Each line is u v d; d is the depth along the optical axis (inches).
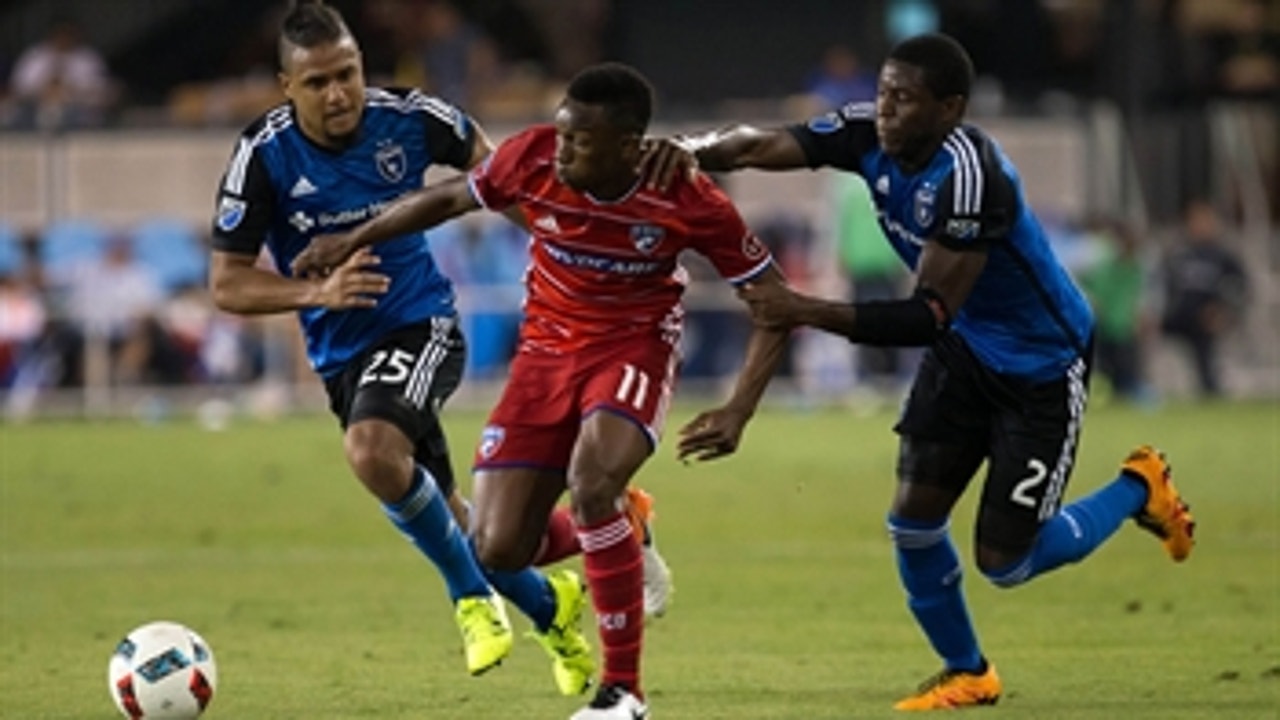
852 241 2945.4
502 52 3801.7
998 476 978.7
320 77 1037.8
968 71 928.9
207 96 3400.6
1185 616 1289.4
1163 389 3309.5
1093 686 1050.1
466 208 948.0
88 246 2974.9
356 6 3567.9
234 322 2997.0
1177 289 3142.2
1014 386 975.0
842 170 991.0
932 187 932.6
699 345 3046.3
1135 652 1157.1
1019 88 3789.4
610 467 904.3
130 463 2327.8
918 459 992.2
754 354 905.5
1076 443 990.4
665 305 950.4
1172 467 2206.0
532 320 970.1
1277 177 3462.1
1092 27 3806.6
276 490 2066.9
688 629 1258.6
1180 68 3567.9
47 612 1339.8
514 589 994.7
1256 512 1839.3
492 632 1003.9
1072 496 1947.6
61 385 2962.6
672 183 909.8
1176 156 3435.0
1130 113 3440.0
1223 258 3149.6
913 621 1285.7
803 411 3051.2
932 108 924.6
